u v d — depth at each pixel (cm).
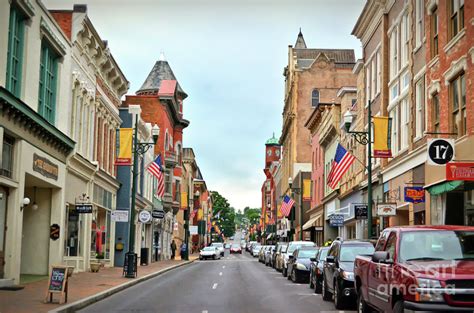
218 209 17762
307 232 6850
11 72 2183
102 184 3741
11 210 2189
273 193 11331
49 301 1694
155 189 6000
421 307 984
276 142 14100
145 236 5441
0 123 2008
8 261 2166
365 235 3894
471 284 986
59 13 2925
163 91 6244
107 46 3481
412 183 2733
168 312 1644
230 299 2006
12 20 2177
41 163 2473
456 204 2378
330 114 5225
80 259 3153
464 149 2206
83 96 3200
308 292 2278
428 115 2680
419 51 2898
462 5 2330
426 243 1152
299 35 9469
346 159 3275
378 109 3638
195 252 10550
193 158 9806
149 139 5322
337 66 7869
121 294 2197
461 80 2330
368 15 3759
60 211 2789
